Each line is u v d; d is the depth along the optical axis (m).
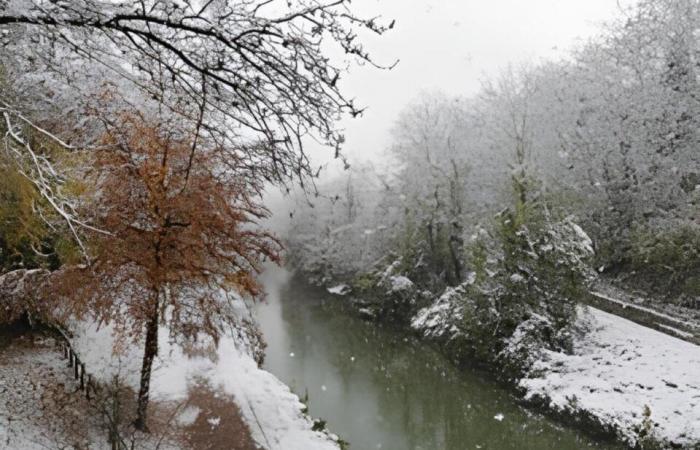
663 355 17.33
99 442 10.43
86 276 10.09
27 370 12.84
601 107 25.61
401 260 32.31
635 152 24.28
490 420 17.66
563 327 20.30
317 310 36.59
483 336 21.55
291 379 22.44
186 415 12.66
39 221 9.39
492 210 27.39
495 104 28.86
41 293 12.04
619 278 24.86
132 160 9.96
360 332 29.73
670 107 23.03
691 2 23.55
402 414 18.81
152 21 4.04
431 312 26.86
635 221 24.36
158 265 10.04
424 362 23.81
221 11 3.98
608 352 18.58
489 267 22.06
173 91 4.88
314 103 4.14
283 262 12.46
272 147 4.44
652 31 24.67
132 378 13.95
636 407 15.16
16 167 6.66
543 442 15.80
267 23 3.81
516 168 24.75
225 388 14.48
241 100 4.27
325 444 12.41
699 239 20.30
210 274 11.01
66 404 11.62
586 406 16.00
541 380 18.17
